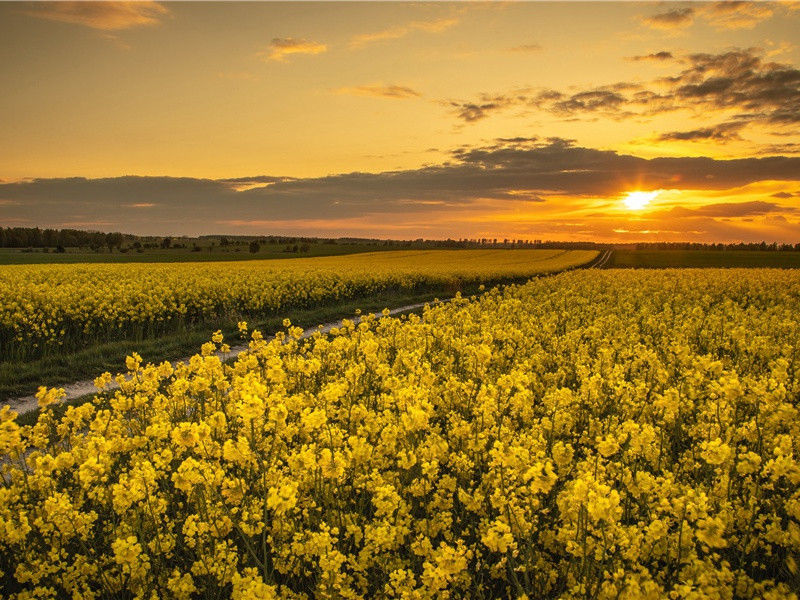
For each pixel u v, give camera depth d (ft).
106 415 20.06
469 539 15.03
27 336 52.70
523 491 13.94
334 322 80.94
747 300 93.66
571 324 55.11
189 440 15.74
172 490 17.35
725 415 19.53
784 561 13.05
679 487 14.05
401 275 125.49
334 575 12.08
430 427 20.02
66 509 13.75
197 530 13.56
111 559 13.44
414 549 12.67
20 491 15.94
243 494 14.57
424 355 35.78
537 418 21.62
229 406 22.95
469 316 49.52
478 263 227.20
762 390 18.99
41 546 14.51
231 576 12.51
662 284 117.50
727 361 35.17
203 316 74.33
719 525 11.19
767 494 15.90
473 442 17.35
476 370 28.12
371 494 16.28
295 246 381.60
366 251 357.00
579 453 20.36
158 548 13.62
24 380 43.65
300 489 15.33
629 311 68.13
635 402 22.82
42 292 68.54
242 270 136.15
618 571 10.85
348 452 15.28
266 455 17.33
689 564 11.88
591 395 23.03
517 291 100.73
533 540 14.29
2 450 16.62
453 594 12.76
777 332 47.19
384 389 26.96
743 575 11.98
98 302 64.64
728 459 14.97
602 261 299.58
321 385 27.25
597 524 12.57
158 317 66.03
